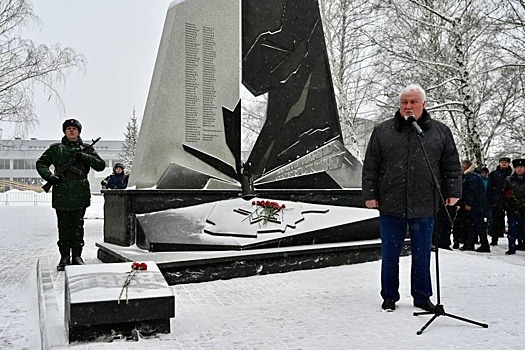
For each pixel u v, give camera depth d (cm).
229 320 447
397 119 481
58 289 589
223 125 813
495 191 1247
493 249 1210
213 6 812
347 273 678
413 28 1948
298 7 893
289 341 385
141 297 399
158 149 764
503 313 463
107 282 423
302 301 520
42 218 2061
